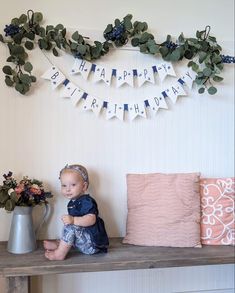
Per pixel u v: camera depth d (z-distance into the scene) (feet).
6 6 5.44
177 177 5.58
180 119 6.03
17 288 4.60
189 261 4.88
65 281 5.75
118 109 5.78
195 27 6.05
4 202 4.92
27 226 5.06
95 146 5.77
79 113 5.71
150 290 6.01
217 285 6.22
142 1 5.88
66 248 4.77
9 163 5.51
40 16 5.47
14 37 5.33
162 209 5.43
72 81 5.65
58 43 5.46
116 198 5.85
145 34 5.65
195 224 5.46
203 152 6.12
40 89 5.57
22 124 5.54
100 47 5.53
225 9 6.15
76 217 4.91
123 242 5.51
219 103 6.15
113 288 5.90
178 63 5.95
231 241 5.58
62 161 5.68
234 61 6.00
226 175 6.20
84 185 5.26
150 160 5.94
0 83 5.45
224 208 5.65
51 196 5.28
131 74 5.79
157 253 5.06
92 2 5.72
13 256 4.86
